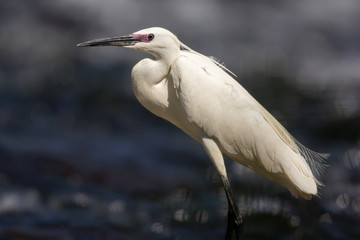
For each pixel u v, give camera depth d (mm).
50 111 15961
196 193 11688
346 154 13344
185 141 14977
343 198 11156
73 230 9570
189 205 10977
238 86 7164
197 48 20172
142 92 7324
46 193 11141
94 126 15344
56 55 19328
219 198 11344
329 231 9867
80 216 10219
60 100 16672
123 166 12828
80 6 20719
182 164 13445
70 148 13547
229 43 20453
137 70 7262
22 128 14508
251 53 20109
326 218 10336
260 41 20734
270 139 7094
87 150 13562
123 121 15859
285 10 22281
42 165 12320
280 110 16141
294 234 9719
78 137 14445
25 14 20547
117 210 10711
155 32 6961
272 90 17625
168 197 11484
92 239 9305
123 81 18078
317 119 15461
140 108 16766
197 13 21375
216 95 6902
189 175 12727
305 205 10742
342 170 12555
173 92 7211
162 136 15172
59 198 10961
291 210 10469
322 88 17766
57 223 9797
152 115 16469
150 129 15586
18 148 12984
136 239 9484
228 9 21922
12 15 20469
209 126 7047
